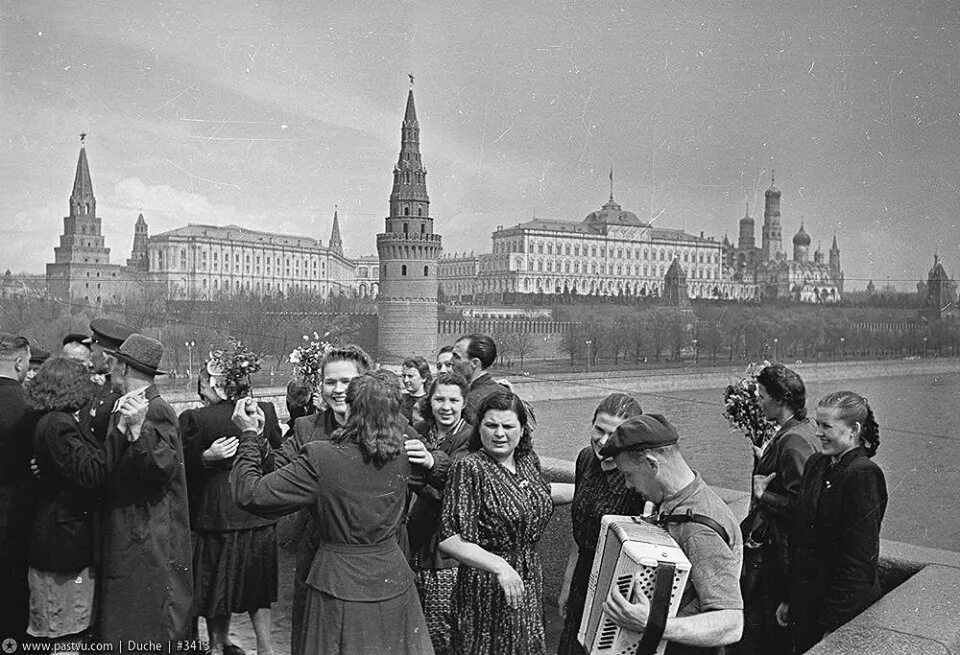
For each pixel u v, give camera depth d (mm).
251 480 4480
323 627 4348
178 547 5543
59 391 5477
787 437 5699
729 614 3443
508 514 4582
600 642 3555
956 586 4707
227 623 6477
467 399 6340
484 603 4664
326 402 5828
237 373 6492
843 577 4648
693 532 3566
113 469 5242
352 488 4402
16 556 5660
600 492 4734
